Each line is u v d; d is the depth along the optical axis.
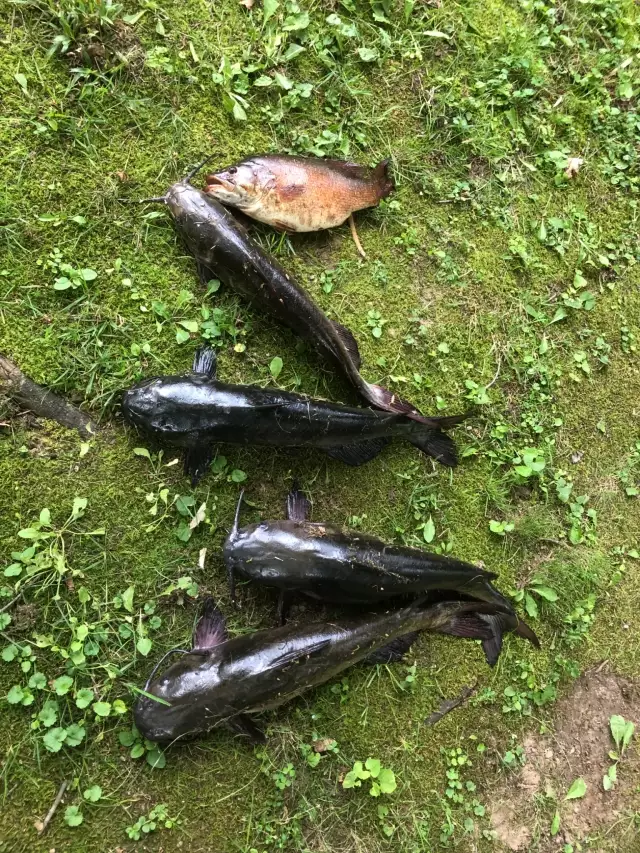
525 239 0.88
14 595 0.70
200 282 0.76
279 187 0.75
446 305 0.84
